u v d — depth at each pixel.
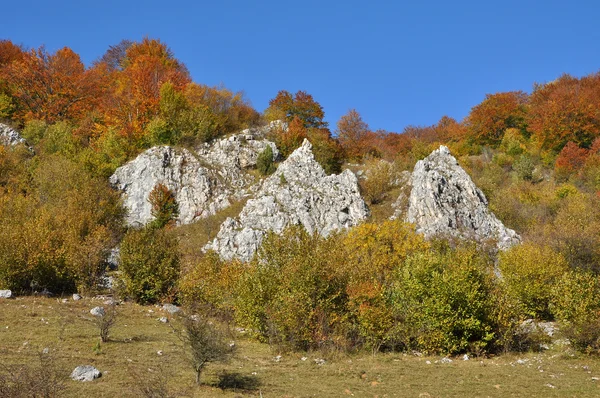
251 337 23.28
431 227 40.66
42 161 47.00
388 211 46.59
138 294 28.86
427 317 21.81
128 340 18.73
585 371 18.36
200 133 52.03
